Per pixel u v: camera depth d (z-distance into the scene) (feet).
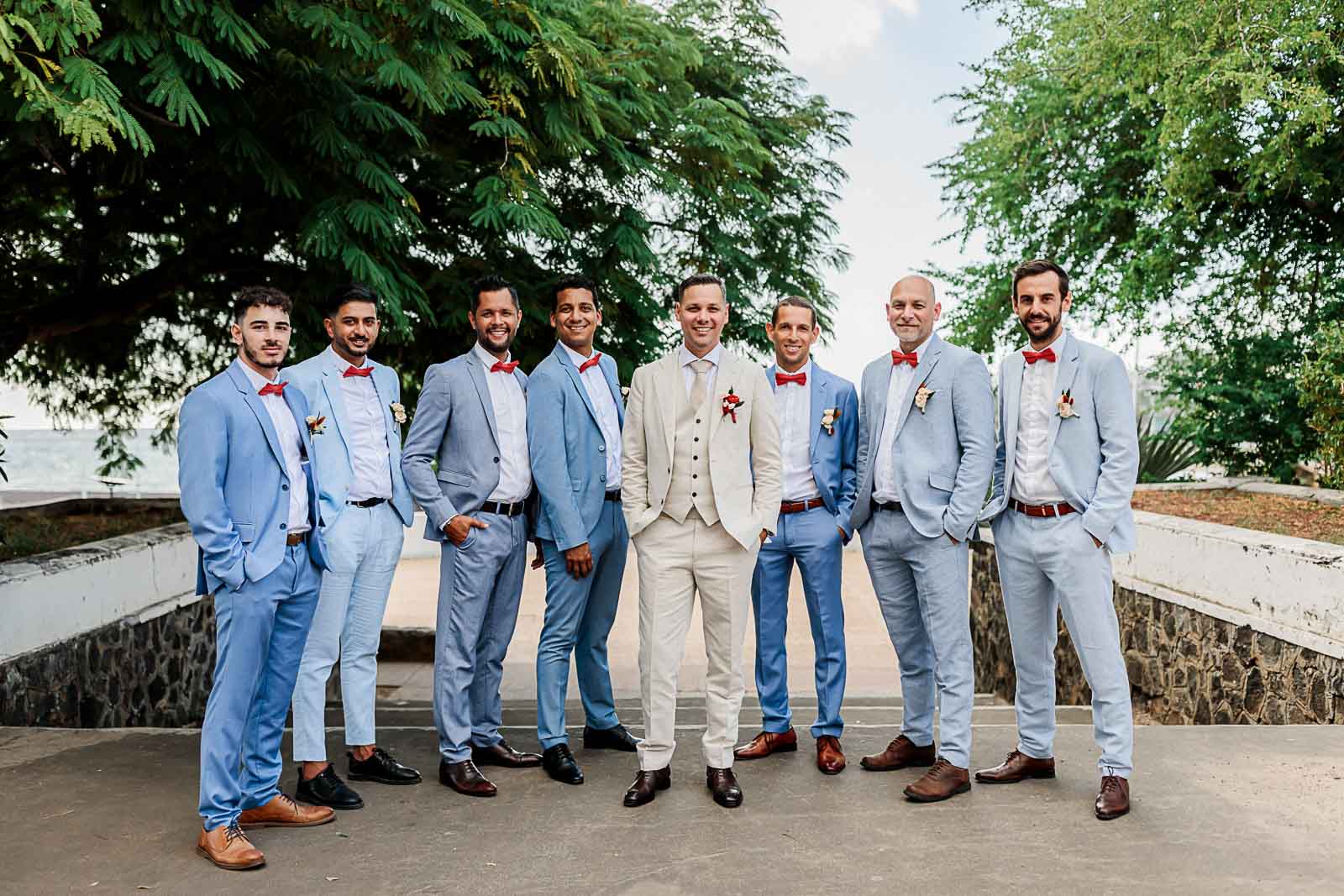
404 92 18.48
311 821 10.63
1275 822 10.38
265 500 9.98
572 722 18.58
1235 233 31.60
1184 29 28.48
